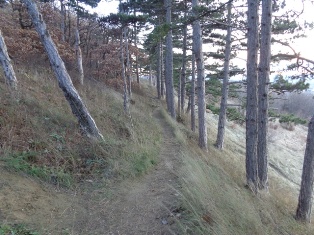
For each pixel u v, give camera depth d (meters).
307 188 5.87
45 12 15.83
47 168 4.94
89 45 22.73
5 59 7.60
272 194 7.23
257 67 7.28
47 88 9.57
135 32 24.97
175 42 22.19
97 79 19.22
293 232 4.61
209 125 21.36
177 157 7.89
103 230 3.82
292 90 11.87
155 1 15.94
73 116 7.80
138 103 18.45
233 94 18.55
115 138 7.65
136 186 5.44
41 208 3.88
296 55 7.40
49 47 6.67
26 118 5.99
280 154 22.67
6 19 14.71
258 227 3.83
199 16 7.27
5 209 3.46
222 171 7.43
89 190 4.89
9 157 4.59
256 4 6.76
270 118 14.76
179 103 22.59
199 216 3.86
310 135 5.92
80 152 6.03
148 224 4.07
